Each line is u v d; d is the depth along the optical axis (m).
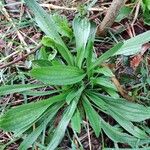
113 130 0.30
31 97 0.33
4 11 0.37
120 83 0.33
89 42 0.30
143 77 0.33
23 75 0.34
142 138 0.30
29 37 0.36
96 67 0.32
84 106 0.31
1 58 0.35
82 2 0.37
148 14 0.35
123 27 0.35
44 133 0.31
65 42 0.35
